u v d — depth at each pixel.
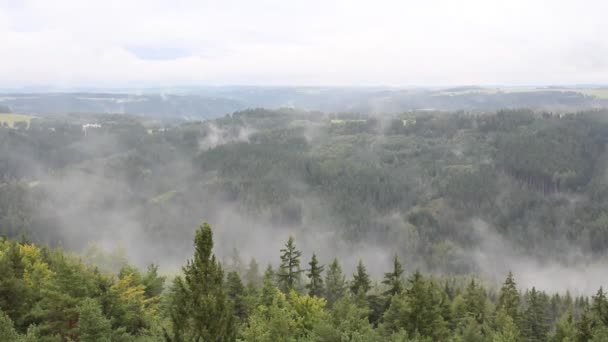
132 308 40.12
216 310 19.95
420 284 45.25
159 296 51.88
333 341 35.88
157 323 38.41
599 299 51.53
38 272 41.44
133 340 31.67
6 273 33.31
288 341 33.97
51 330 31.80
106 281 41.34
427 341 38.09
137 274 54.00
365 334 36.03
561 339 47.56
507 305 69.06
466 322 56.28
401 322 44.56
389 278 60.09
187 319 20.08
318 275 63.94
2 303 32.47
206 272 20.39
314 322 41.28
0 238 59.62
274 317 37.00
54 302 32.25
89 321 28.25
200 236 20.52
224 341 19.97
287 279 65.31
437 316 45.47
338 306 47.00
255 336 33.62
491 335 47.50
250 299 52.06
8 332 25.55
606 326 45.72
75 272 35.03
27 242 66.62
